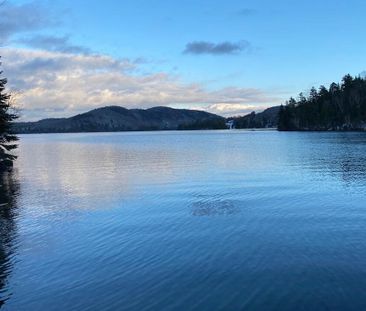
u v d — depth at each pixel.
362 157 58.56
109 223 22.31
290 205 25.58
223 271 14.70
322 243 17.56
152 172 46.81
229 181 37.34
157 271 14.98
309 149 77.38
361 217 22.00
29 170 53.53
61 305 12.67
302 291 12.86
